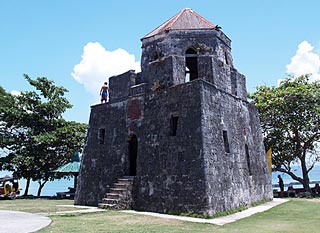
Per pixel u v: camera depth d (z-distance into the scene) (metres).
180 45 17.02
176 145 14.69
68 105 29.36
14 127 27.69
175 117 15.34
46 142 26.48
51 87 29.09
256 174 18.73
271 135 28.23
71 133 27.59
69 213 14.01
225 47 18.36
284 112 27.22
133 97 17.39
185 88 15.09
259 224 11.55
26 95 28.00
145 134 16.27
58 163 27.50
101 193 17.56
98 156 18.44
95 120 19.33
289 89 27.19
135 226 10.85
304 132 27.92
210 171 13.70
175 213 13.88
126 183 16.05
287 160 28.53
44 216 12.83
